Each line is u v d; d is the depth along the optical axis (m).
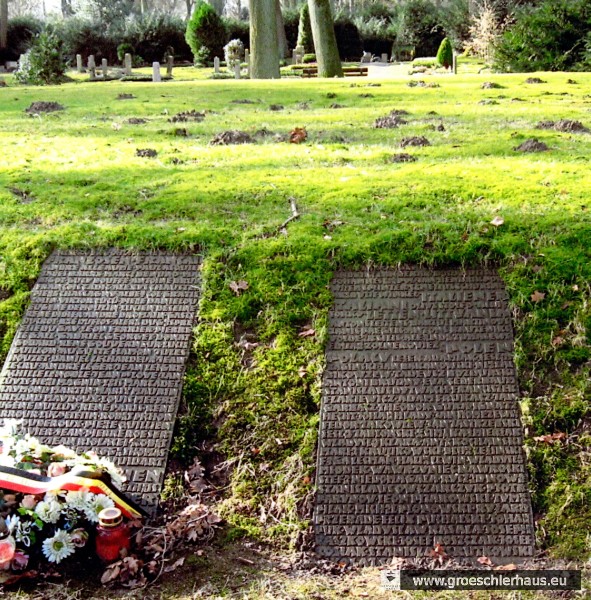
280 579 3.53
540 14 20.20
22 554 3.47
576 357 4.34
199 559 3.62
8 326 4.74
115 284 4.92
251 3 22.06
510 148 7.36
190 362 4.52
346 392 4.29
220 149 7.72
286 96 12.98
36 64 23.17
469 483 3.91
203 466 4.12
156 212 5.66
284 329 4.61
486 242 4.91
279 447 4.13
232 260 4.99
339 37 35.22
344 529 3.79
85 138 8.53
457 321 4.54
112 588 3.44
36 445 3.75
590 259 4.77
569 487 3.85
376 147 7.68
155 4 67.69
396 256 4.89
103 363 4.51
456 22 34.50
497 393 4.23
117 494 3.65
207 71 29.70
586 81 14.48
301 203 5.76
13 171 6.81
